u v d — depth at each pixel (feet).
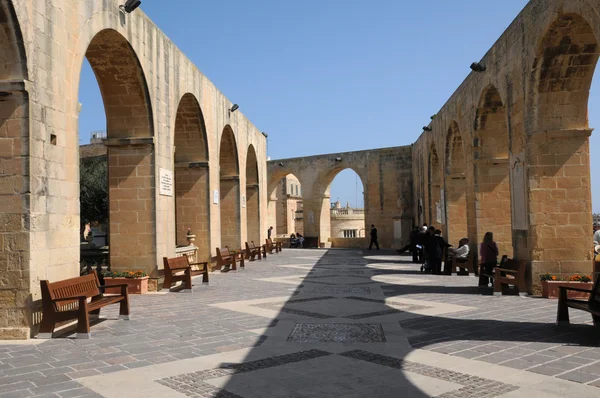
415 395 16.76
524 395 16.63
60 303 26.32
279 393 17.08
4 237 26.03
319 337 25.26
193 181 63.46
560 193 40.37
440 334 25.86
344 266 70.03
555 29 36.88
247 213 100.37
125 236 44.60
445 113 74.64
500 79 48.29
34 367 20.31
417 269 65.10
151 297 40.06
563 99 40.11
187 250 57.06
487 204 58.03
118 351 22.74
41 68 27.45
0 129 26.20
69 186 30.07
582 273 39.93
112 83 42.98
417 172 109.60
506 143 57.82
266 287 46.09
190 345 23.76
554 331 26.43
